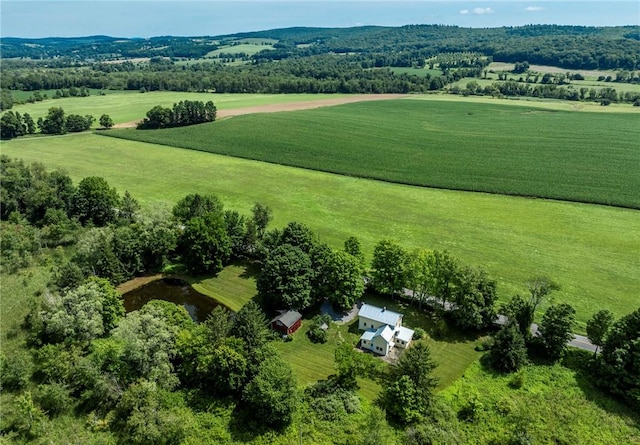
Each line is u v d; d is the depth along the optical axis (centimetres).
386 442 4456
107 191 9656
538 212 9981
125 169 13050
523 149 14438
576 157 13450
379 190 11444
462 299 6256
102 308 5962
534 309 6169
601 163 12825
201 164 13475
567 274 7644
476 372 5500
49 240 8656
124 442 4500
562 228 9225
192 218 7981
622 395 5006
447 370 5578
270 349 5203
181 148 15050
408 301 6981
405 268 6731
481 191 11181
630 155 13412
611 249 8394
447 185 11519
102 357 5275
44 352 5328
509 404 4897
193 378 5166
